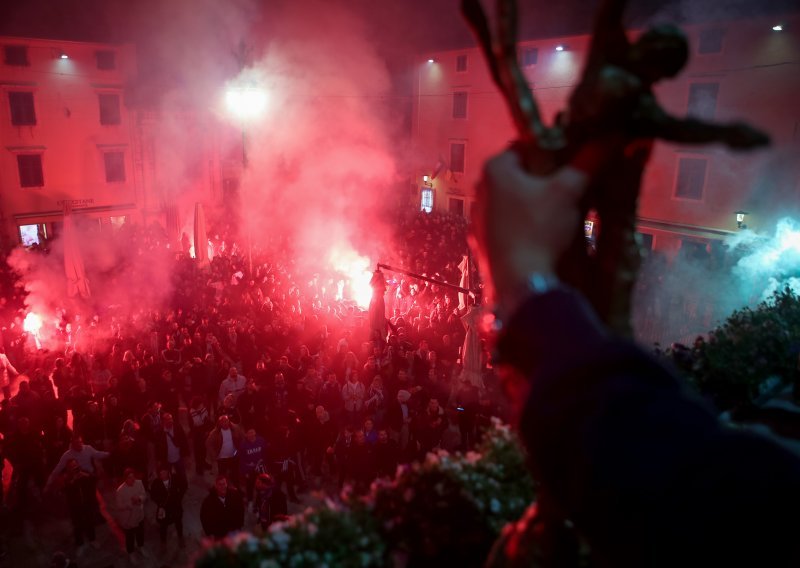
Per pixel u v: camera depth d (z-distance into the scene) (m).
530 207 1.23
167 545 10.36
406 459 11.59
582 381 0.91
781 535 0.70
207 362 13.88
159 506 10.06
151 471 12.43
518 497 2.46
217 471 12.53
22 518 10.95
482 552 2.35
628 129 1.32
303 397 12.26
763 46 23.66
